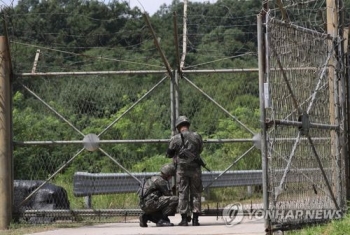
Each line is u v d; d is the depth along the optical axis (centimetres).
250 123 2875
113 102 2720
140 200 2214
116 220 2408
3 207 2303
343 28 2078
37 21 3509
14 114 2720
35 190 2359
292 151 1820
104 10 3753
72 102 2683
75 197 2664
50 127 2694
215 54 3828
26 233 2148
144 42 3797
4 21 2275
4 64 2303
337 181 2020
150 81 2792
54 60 3316
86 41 3662
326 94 2009
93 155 2819
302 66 1880
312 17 2005
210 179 2770
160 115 2769
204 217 2453
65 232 2134
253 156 2928
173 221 2397
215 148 2956
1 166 2305
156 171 2836
